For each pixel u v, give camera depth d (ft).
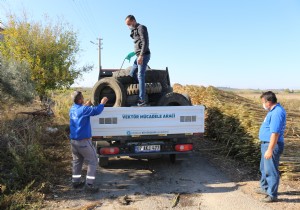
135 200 16.96
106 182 19.71
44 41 41.91
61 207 15.83
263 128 16.96
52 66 43.11
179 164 23.68
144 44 22.54
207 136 32.53
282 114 15.70
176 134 21.04
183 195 17.71
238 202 16.63
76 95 18.35
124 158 25.22
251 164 22.88
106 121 19.93
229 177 20.71
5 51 40.65
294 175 19.21
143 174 21.39
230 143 26.71
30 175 18.47
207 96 33.60
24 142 22.41
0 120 27.55
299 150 20.61
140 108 20.31
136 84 23.38
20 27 41.24
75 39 44.91
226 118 26.91
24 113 32.45
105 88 22.89
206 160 24.66
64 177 20.11
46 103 39.42
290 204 16.21
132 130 20.33
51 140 28.07
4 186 16.10
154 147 21.09
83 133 17.65
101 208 15.88
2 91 27.76
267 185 17.35
